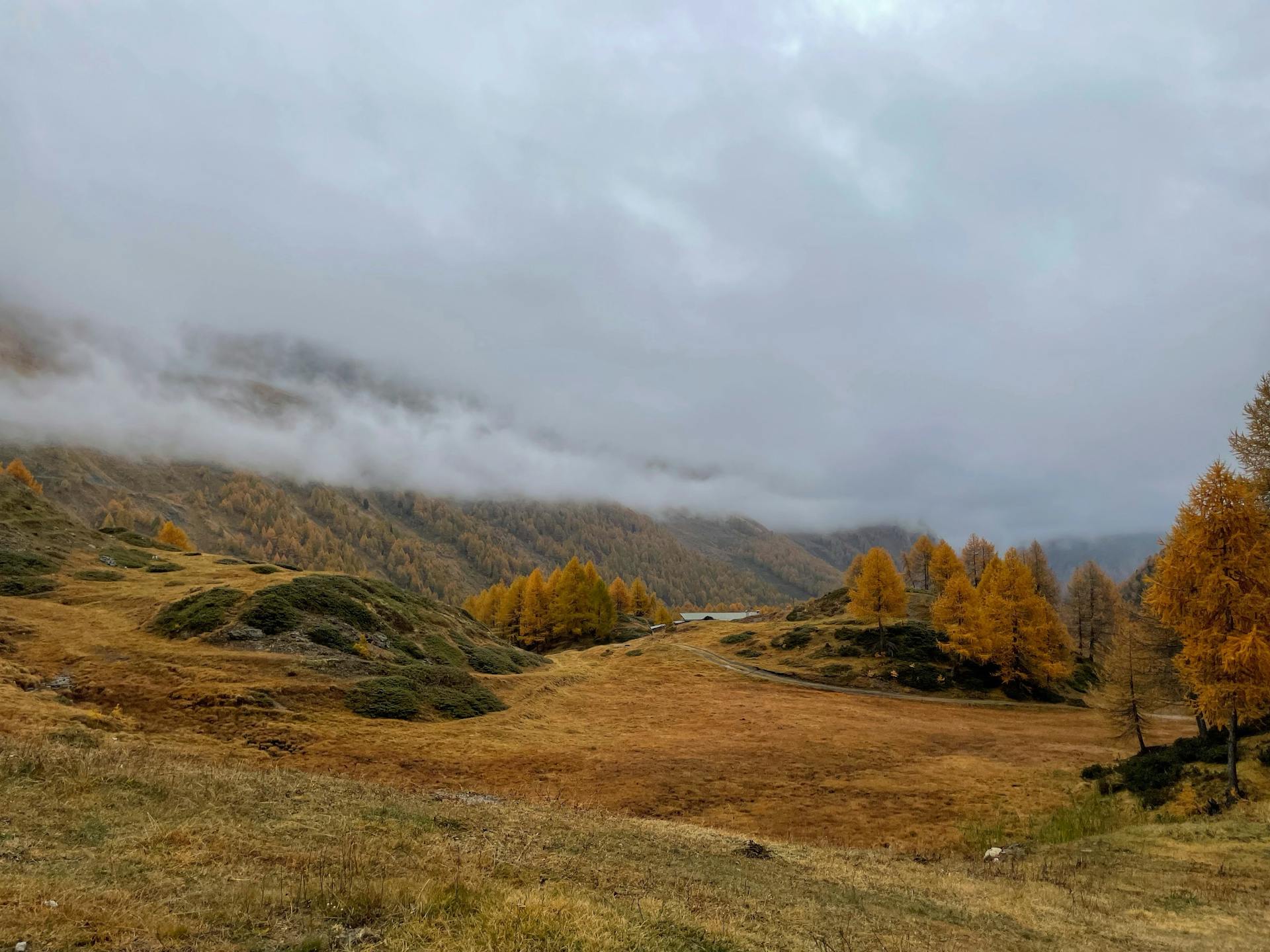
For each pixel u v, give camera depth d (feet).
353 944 24.93
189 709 108.37
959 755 134.62
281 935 24.77
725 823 91.15
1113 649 129.49
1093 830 85.30
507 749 119.34
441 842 44.83
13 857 29.04
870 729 160.56
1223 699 83.10
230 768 62.39
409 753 108.17
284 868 33.55
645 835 62.59
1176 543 89.10
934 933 40.47
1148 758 104.53
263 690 121.49
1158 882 60.13
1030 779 114.52
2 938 20.75
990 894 54.54
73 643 127.54
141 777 45.62
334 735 109.91
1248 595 81.87
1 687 96.22
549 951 26.16
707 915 36.01
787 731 153.99
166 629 144.87
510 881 37.96
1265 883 58.80
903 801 103.19
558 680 195.42
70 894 25.21
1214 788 86.74
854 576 354.33
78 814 36.81
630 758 122.62
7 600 146.51
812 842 82.48
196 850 34.37
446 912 28.81
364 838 42.34
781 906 41.78
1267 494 99.09
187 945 22.75
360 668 146.41
